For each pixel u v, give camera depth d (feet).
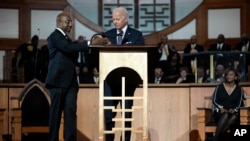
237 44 55.21
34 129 35.45
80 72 49.06
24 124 35.70
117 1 60.75
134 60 26.55
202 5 60.49
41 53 48.70
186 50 55.62
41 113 36.37
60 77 28.78
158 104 38.42
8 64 51.72
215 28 60.29
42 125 35.63
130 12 60.80
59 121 29.27
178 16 60.64
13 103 35.65
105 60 26.48
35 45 50.39
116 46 26.18
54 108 28.99
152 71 29.07
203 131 35.94
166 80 48.01
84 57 49.75
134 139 37.29
